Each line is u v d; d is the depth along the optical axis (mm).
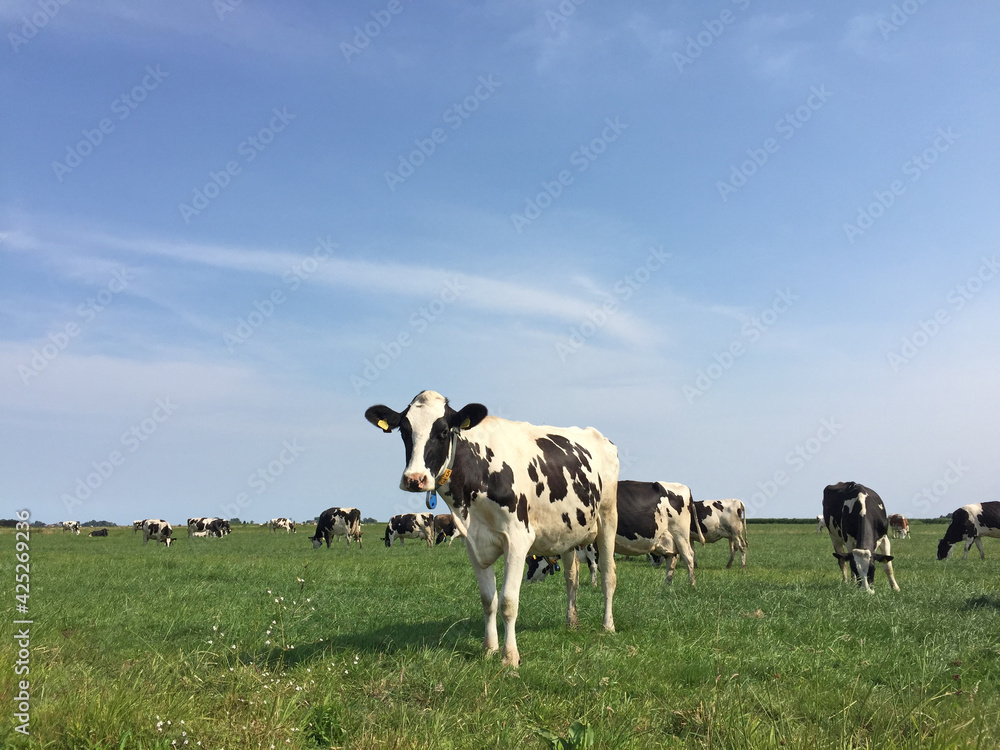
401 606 6625
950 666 4199
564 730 3221
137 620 5637
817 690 3758
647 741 3094
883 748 2930
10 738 2684
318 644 4703
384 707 3420
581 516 5449
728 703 3406
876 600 6535
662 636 5219
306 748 2969
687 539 9180
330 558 14461
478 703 3496
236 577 9484
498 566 11625
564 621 5926
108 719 2834
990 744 2934
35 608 5648
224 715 3062
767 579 9711
